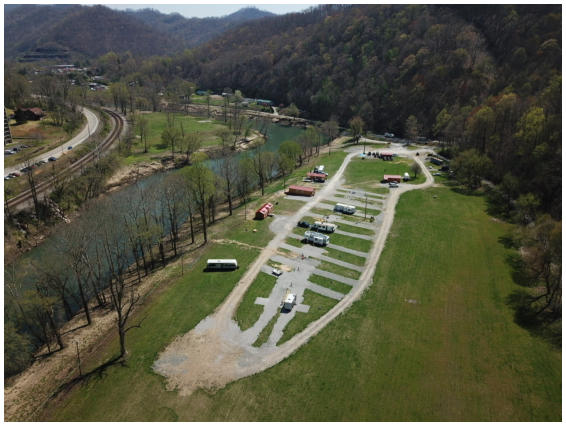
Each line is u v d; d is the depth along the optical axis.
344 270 85.75
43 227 110.06
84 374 60.41
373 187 141.25
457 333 66.25
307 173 161.12
